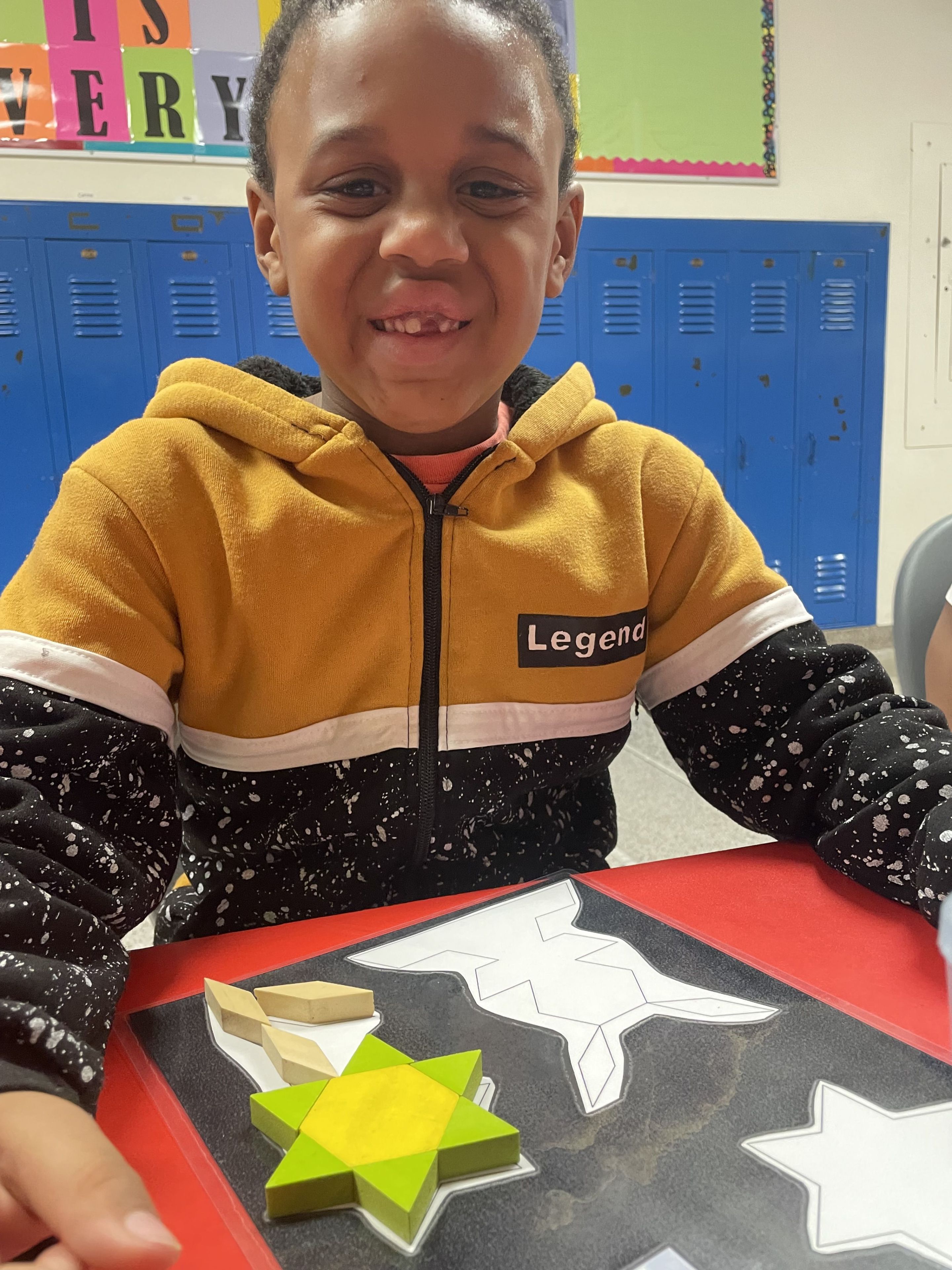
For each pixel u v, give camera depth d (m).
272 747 0.65
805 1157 0.33
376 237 0.56
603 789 0.78
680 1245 0.30
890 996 0.43
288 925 0.50
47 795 0.51
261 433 0.66
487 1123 0.34
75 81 2.22
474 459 0.69
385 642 0.66
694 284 2.75
